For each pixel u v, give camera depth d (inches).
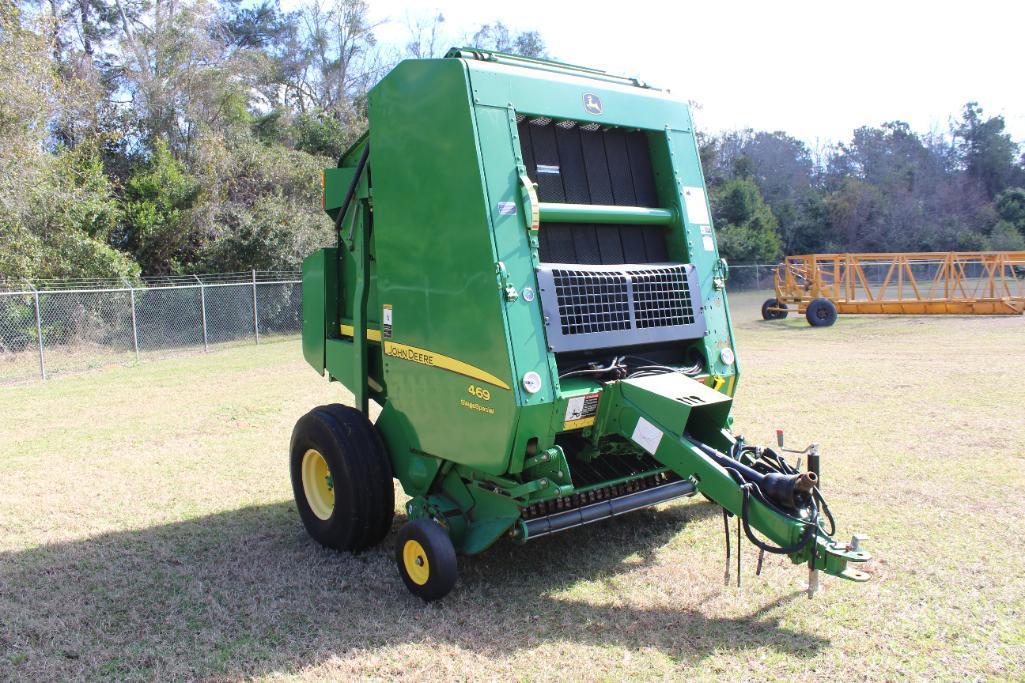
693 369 176.2
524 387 143.9
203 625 152.3
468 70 152.3
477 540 160.9
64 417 394.0
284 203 982.4
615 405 159.8
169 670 134.3
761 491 138.2
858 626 140.3
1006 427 297.0
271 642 144.0
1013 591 153.1
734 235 1572.3
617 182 181.2
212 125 1125.7
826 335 693.3
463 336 155.0
